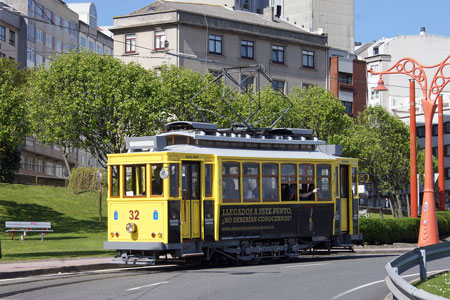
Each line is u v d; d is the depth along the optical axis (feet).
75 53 143.43
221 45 214.69
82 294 45.85
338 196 81.15
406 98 316.40
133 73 140.87
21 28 249.96
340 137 175.52
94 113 138.62
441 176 134.31
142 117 137.39
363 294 47.42
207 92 149.89
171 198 64.95
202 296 44.86
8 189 176.55
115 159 67.77
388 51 322.96
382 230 106.93
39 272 61.31
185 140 69.97
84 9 333.62
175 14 205.05
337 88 259.39
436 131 304.09
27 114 141.08
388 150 217.36
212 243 68.44
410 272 64.54
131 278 56.85
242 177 71.15
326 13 338.95
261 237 72.38
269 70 226.38
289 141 77.10
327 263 73.36
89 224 151.74
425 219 101.09
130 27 210.18
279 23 243.40
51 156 264.31
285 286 50.93
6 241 108.37
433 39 326.24
